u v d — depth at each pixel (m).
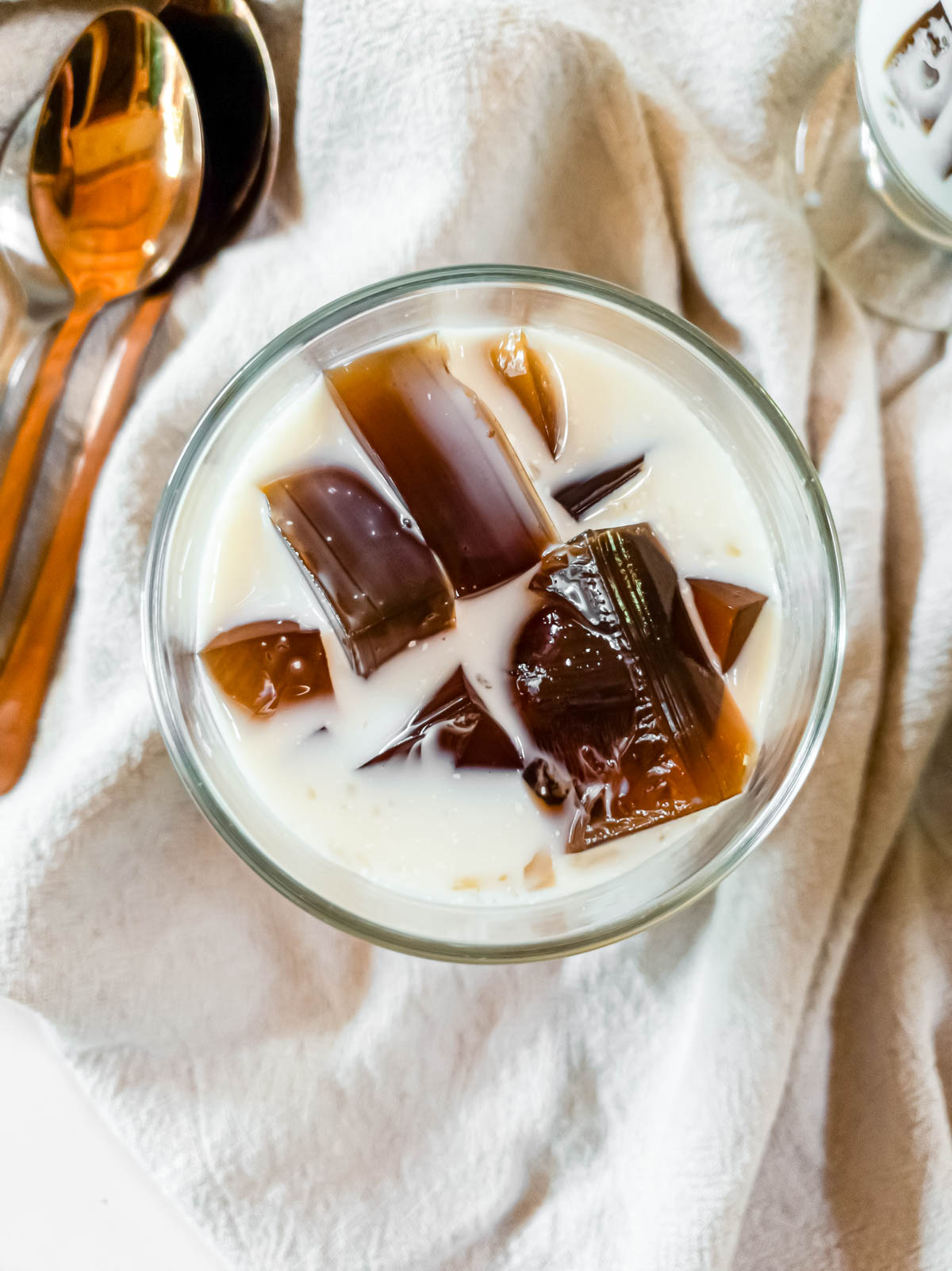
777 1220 0.28
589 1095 0.28
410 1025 0.28
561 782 0.24
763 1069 0.27
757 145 0.28
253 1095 0.28
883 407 0.28
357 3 0.26
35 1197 0.29
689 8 0.28
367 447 0.24
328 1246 0.27
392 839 0.24
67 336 0.29
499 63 0.26
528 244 0.28
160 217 0.28
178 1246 0.29
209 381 0.27
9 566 0.28
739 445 0.25
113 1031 0.27
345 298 0.25
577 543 0.24
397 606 0.24
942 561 0.27
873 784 0.27
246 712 0.25
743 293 0.28
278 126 0.28
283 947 0.28
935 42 0.24
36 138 0.28
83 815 0.27
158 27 0.28
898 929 0.28
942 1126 0.28
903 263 0.28
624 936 0.25
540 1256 0.28
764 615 0.25
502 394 0.25
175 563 0.25
